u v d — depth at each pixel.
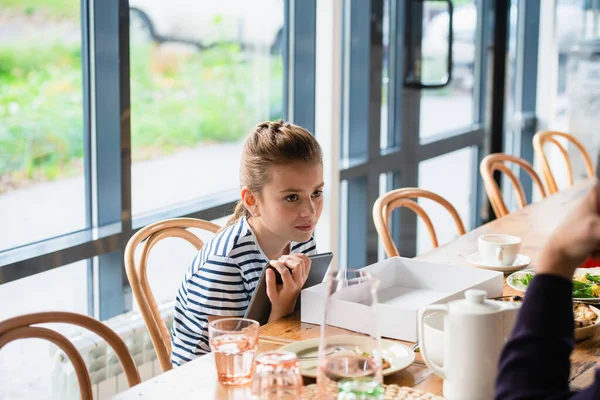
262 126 1.85
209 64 2.96
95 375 2.34
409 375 1.39
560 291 1.00
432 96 4.20
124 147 2.56
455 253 2.21
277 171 1.78
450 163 4.51
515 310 1.27
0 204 2.34
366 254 3.82
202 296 1.80
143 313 1.88
